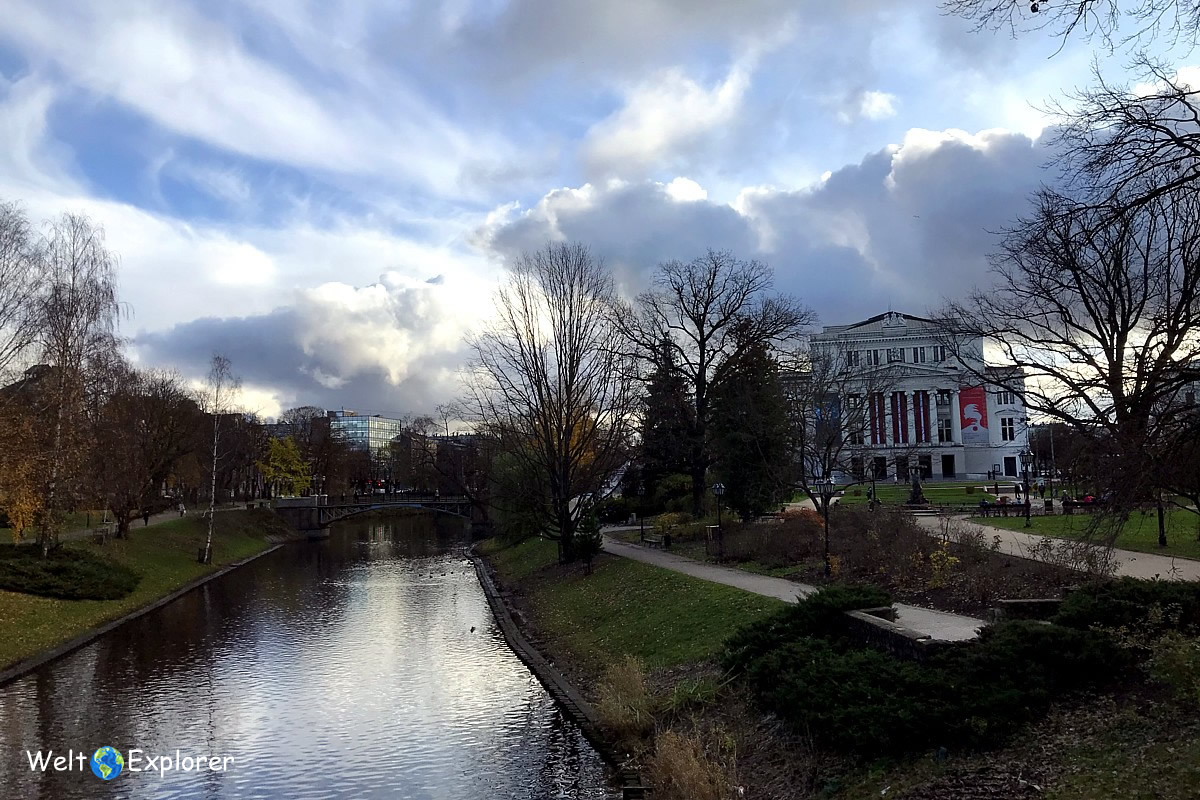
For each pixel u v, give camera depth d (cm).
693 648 1952
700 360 4891
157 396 5266
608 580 3184
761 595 2194
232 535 6438
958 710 1089
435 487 10556
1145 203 1195
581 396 4091
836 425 4538
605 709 1669
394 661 2514
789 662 1391
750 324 4612
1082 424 1488
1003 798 938
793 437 4159
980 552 2219
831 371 5944
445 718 1898
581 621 2781
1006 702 1092
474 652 2634
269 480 9450
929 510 5206
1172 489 1271
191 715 1975
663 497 5922
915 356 10100
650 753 1470
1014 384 2702
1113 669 1160
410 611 3503
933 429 10200
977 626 1556
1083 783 916
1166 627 1223
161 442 5303
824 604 1557
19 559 3400
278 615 3444
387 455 15075
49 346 3491
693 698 1596
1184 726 981
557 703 1972
